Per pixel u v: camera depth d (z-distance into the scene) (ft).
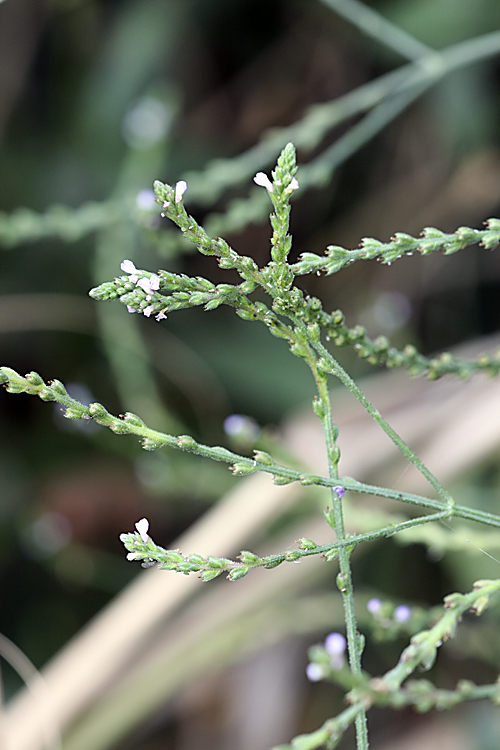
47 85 4.73
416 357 2.15
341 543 1.90
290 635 3.50
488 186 4.27
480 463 2.84
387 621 2.11
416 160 4.46
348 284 4.60
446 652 3.51
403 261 4.51
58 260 4.45
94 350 4.46
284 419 4.22
